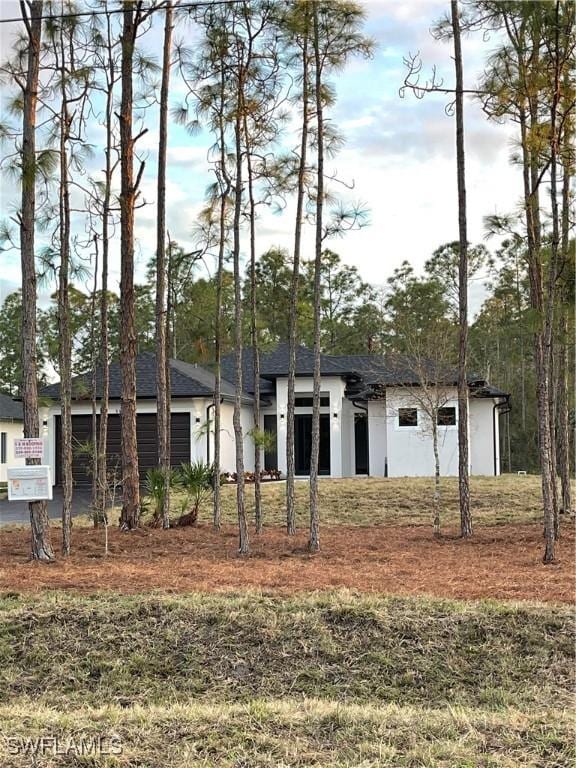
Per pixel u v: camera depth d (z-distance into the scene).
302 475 27.48
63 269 12.65
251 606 8.33
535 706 6.57
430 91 11.57
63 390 12.26
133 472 14.66
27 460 11.25
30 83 11.12
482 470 24.16
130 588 9.31
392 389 23.17
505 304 37.09
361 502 17.44
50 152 11.06
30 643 7.79
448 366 17.55
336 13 11.70
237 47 12.16
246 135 12.37
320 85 12.06
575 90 10.74
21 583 9.65
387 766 5.23
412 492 18.28
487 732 5.84
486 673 7.26
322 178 11.90
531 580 9.58
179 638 7.82
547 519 10.86
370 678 7.21
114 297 23.50
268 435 13.73
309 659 7.49
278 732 5.86
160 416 15.16
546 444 11.02
